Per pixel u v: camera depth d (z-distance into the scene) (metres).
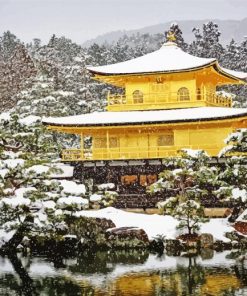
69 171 66.38
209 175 50.28
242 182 50.16
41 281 37.56
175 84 70.94
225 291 34.12
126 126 65.25
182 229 50.16
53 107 98.19
